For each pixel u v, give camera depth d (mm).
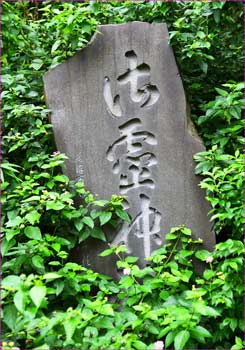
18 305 1442
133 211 2291
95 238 2285
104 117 2311
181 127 2260
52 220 2164
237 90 2414
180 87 2264
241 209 2029
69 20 2234
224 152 2416
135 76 2297
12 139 2365
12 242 1979
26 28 2686
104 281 2092
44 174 2189
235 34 2857
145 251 2270
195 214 2242
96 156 2311
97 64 2311
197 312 1713
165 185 2271
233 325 1860
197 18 2559
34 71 2695
